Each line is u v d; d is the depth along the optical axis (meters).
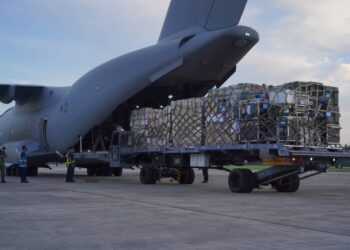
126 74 20.25
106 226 7.64
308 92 13.87
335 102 14.42
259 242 6.43
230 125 14.54
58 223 7.92
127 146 19.88
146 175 18.55
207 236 6.84
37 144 25.88
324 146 14.12
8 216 8.69
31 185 17.11
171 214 9.07
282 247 6.12
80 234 6.95
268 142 13.41
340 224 8.00
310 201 11.81
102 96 21.08
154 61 19.28
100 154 20.95
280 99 13.34
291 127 13.40
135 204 10.73
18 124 28.59
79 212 9.28
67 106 23.34
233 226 7.71
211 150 15.27
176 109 17.03
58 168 42.66
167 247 6.11
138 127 19.39
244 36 17.31
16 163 25.81
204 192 14.41
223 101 14.90
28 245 6.19
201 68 18.89
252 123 13.78
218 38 17.42
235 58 18.53
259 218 8.62
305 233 7.13
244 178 14.16
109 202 11.13
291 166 14.05
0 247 6.07
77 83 23.11
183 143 16.58
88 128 21.88
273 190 15.79
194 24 18.98
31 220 8.23
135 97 20.78
